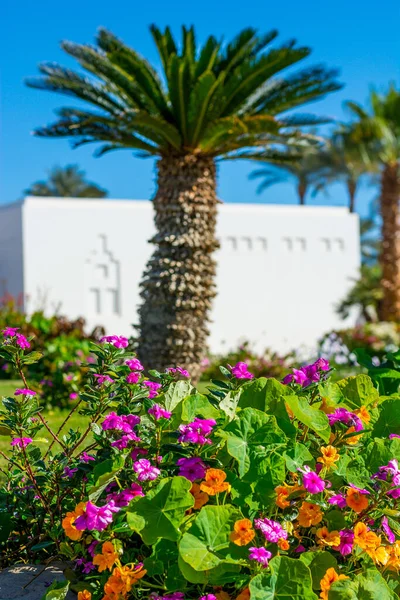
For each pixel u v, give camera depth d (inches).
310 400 130.4
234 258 825.5
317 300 868.6
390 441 118.6
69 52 413.7
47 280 723.4
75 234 737.0
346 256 887.7
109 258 753.6
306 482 106.1
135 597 106.4
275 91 433.1
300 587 100.4
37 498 136.5
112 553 105.3
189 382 125.0
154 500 103.9
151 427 114.8
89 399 127.6
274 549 107.0
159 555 105.7
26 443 130.6
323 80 420.5
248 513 109.8
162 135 402.6
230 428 112.4
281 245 853.2
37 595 116.4
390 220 850.1
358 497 110.0
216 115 414.0
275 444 111.0
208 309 423.2
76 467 126.3
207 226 421.4
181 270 412.2
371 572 106.2
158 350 412.5
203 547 100.6
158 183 423.2
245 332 826.2
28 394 128.8
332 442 121.5
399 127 828.0
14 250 732.0
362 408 130.0
